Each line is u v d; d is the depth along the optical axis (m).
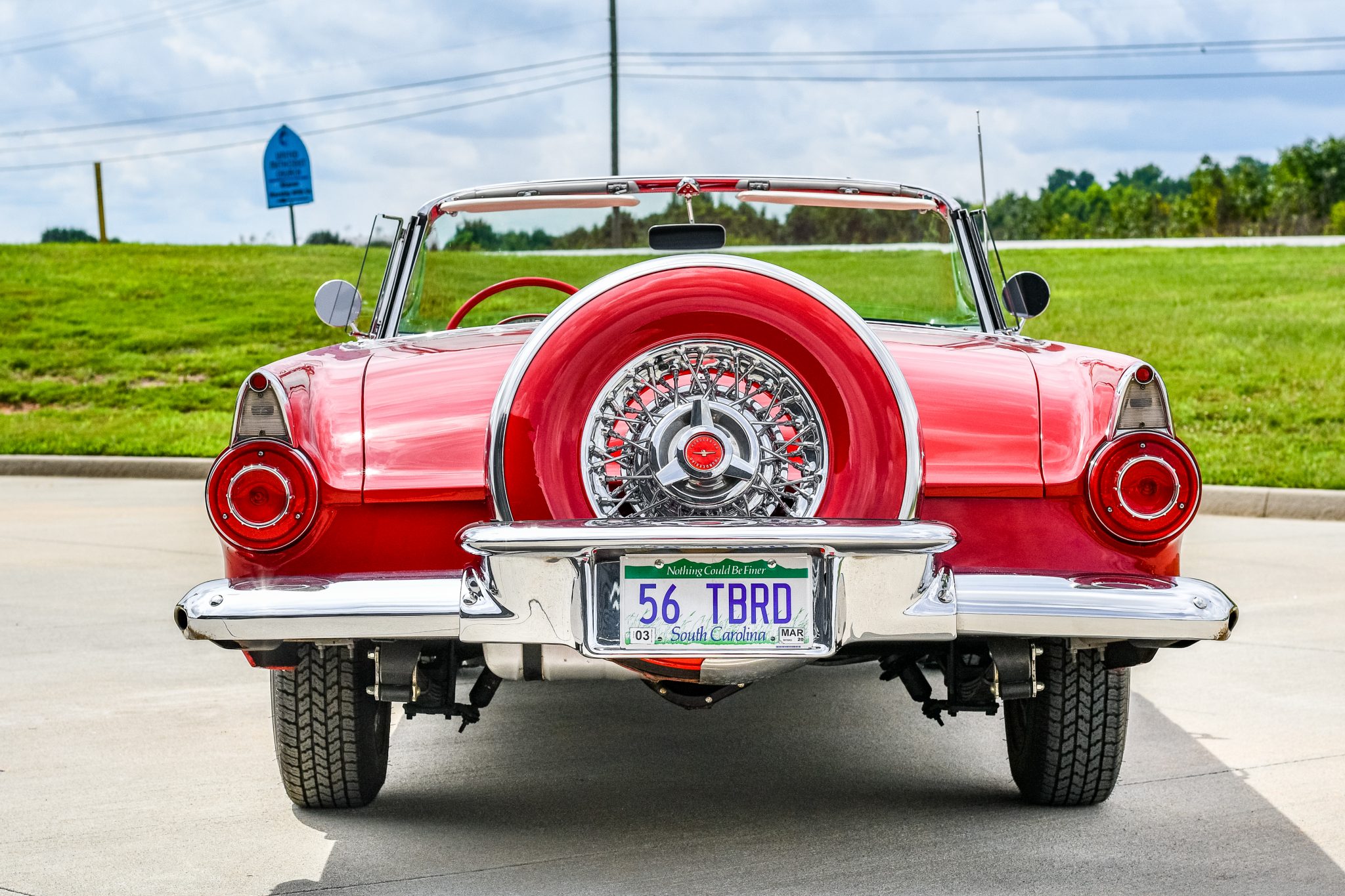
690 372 2.89
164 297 23.98
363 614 2.76
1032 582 2.86
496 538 2.68
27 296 23.92
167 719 4.36
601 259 4.51
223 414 15.67
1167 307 19.50
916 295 4.41
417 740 4.17
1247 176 77.00
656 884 2.92
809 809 3.47
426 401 3.04
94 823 3.36
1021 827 3.31
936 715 3.30
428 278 4.44
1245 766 3.82
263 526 2.91
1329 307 18.69
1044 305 4.19
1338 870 3.02
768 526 2.68
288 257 28.73
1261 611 6.04
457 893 2.88
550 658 2.80
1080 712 3.25
